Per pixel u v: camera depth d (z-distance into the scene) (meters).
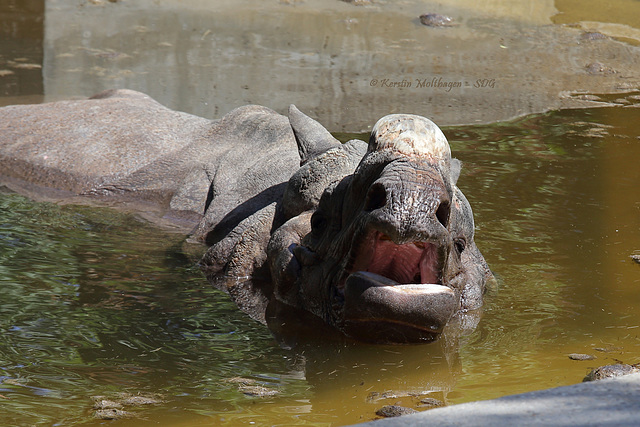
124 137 26.61
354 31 46.75
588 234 21.27
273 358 14.36
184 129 26.94
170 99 34.53
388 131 14.82
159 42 42.97
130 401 12.21
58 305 16.27
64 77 37.12
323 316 16.27
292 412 11.98
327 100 35.19
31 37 42.78
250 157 24.16
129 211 23.67
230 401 12.34
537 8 53.53
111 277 18.23
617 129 32.59
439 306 14.15
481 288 17.39
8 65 38.22
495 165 27.30
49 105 28.98
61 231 21.42
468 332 15.66
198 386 12.91
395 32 47.12
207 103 34.12
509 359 14.29
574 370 13.64
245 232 19.59
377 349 14.90
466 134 31.23
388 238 14.81
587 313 16.52
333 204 16.45
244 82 37.28
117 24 45.59
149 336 15.05
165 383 12.98
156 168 25.31
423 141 14.57
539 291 17.72
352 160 18.75
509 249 20.12
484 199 23.75
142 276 18.50
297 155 23.06
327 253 16.41
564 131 32.06
